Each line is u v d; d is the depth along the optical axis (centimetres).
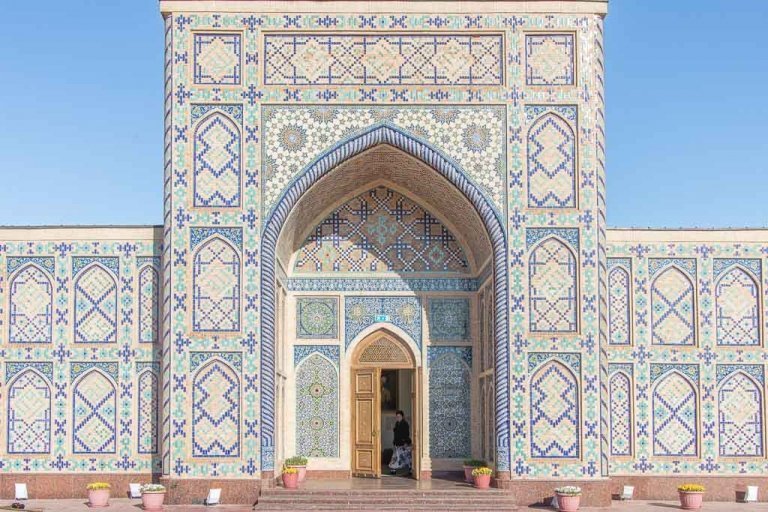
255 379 1225
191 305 1234
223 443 1217
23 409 1288
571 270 1242
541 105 1261
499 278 1240
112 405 1288
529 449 1218
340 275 1417
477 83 1266
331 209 1427
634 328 1307
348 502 1190
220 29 1266
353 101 1262
